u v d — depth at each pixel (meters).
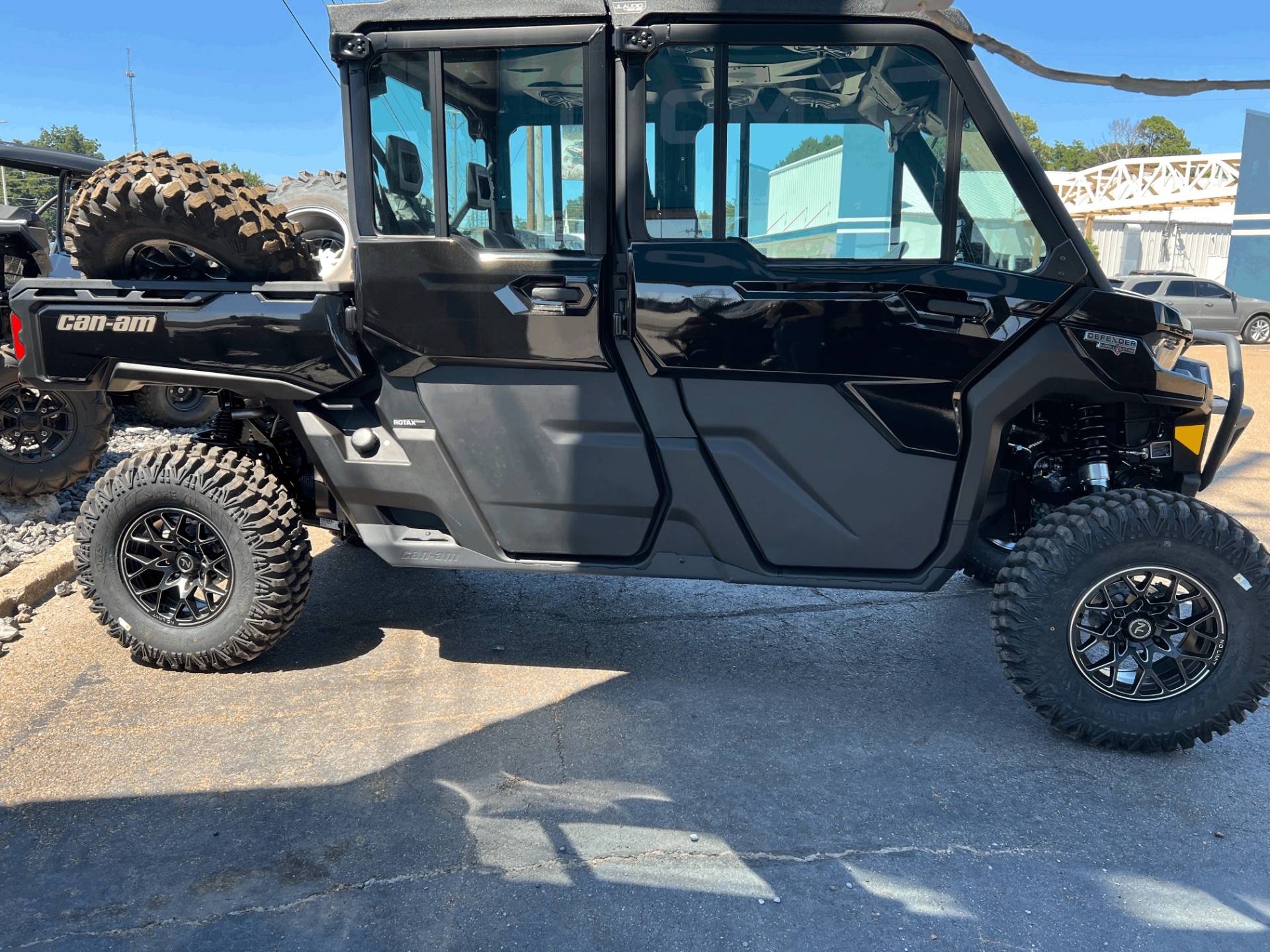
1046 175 2.63
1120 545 2.68
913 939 1.99
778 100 2.67
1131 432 3.06
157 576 3.37
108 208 2.89
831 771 2.69
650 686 3.24
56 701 3.06
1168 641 2.78
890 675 3.37
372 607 3.97
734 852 2.29
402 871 2.19
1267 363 13.83
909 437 2.79
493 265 2.81
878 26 2.58
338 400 3.10
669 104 2.69
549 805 2.48
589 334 2.81
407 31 2.74
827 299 2.71
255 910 2.06
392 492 3.09
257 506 3.10
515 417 2.94
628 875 2.19
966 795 2.57
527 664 3.41
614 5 2.64
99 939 1.96
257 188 3.17
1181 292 18.02
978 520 2.85
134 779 2.58
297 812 2.43
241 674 3.29
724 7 2.60
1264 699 3.26
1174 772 2.73
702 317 2.75
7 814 2.41
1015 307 2.67
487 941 1.96
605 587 4.27
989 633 3.79
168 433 7.02
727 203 2.73
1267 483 6.44
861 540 2.89
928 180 2.68
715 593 4.23
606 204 2.76
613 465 2.92
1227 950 1.97
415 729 2.89
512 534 3.05
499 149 2.79
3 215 5.53
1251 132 24.69
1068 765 2.76
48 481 4.84
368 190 2.87
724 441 2.86
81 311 3.05
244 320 2.99
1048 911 2.09
